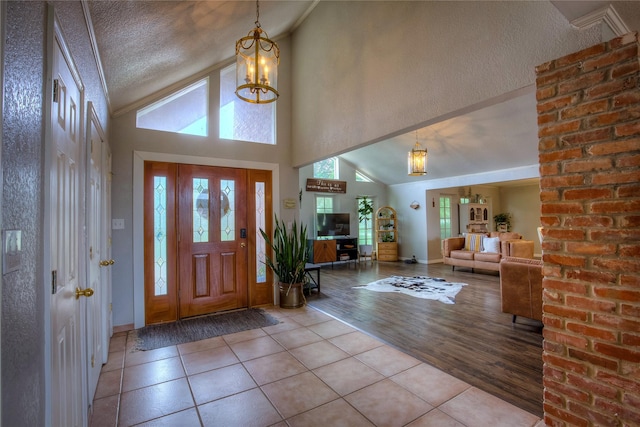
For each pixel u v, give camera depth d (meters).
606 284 1.43
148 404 1.95
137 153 3.35
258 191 4.08
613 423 1.40
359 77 3.09
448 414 1.83
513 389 2.09
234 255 3.90
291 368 2.39
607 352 1.42
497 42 1.93
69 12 1.29
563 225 1.58
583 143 1.51
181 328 3.25
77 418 1.50
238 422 1.79
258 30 2.34
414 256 8.10
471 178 6.85
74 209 1.47
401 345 2.80
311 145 3.85
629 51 1.38
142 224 3.35
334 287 5.17
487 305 4.06
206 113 3.78
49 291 0.99
